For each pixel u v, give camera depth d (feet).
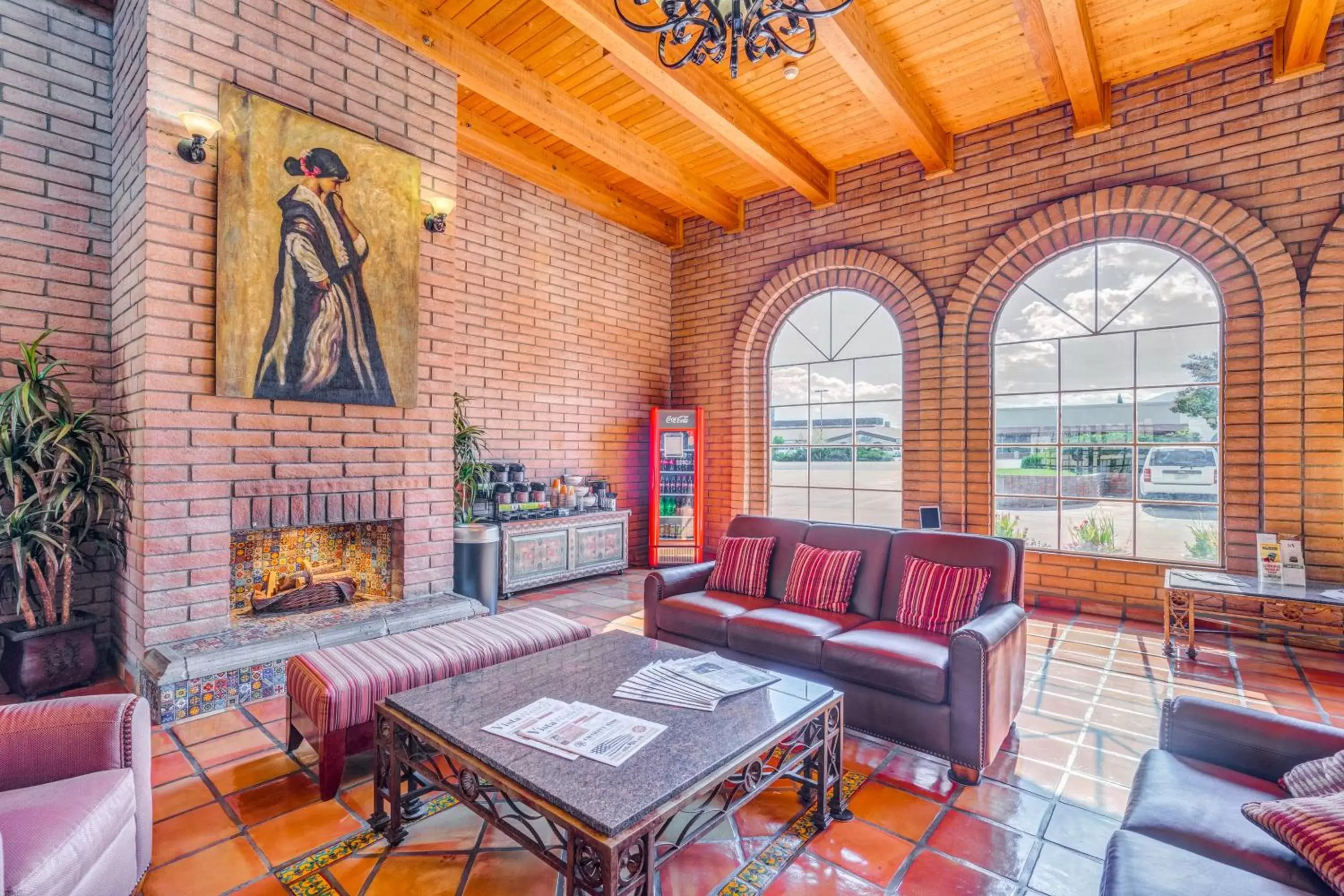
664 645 8.73
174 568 9.97
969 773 7.76
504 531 16.51
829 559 11.12
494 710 6.48
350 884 5.93
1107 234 15.15
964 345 17.06
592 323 21.03
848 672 8.76
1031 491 16.47
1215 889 3.75
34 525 9.77
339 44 11.90
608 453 21.63
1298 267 13.03
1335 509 12.57
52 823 4.57
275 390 10.89
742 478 21.57
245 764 8.14
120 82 11.14
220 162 10.28
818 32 11.73
